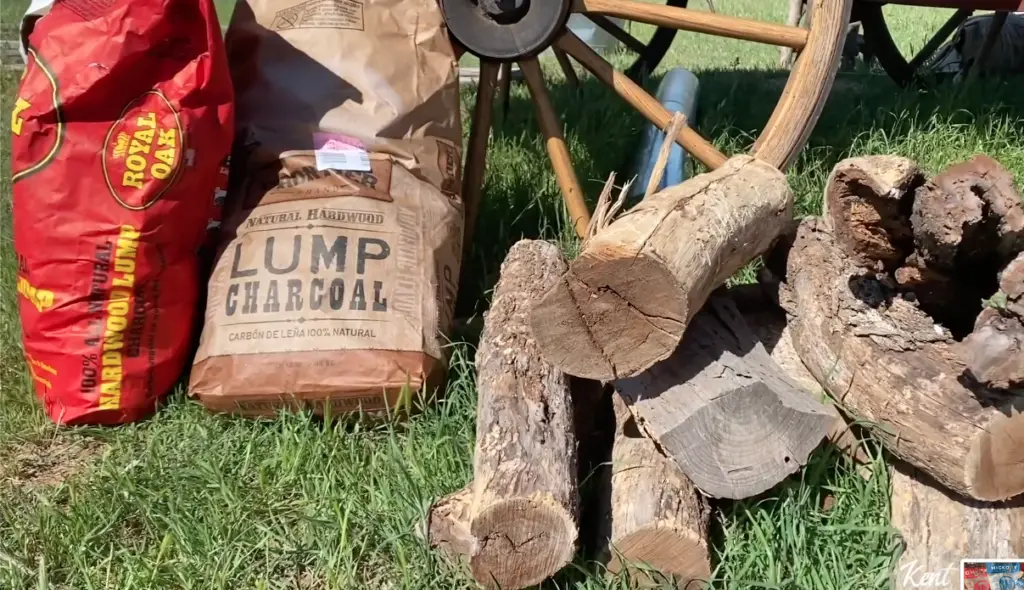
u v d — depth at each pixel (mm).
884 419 1953
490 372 2051
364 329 2182
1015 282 1830
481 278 2633
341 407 2203
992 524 1897
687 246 1897
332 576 1981
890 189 1986
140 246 2191
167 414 2287
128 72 2160
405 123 2352
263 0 2416
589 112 3408
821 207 2766
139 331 2240
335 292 2193
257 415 2225
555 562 1878
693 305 1906
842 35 2355
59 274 2193
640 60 3777
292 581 2004
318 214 2240
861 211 2061
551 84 4004
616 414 2066
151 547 2041
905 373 1941
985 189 1938
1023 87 3754
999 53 4180
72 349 2221
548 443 1936
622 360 1913
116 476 2137
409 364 2182
